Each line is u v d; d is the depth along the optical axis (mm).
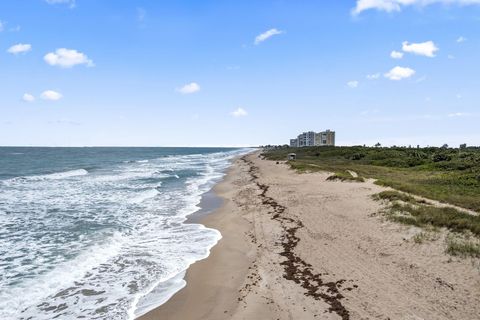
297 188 28953
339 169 43062
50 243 15820
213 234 17219
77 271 12594
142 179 41250
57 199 27016
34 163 68688
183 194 29750
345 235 15258
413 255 12383
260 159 81375
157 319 9305
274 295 10242
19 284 11500
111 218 20688
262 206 22734
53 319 9344
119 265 13156
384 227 15523
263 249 14406
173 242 15961
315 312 9180
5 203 25125
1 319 9281
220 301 10164
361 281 10859
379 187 25750
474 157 42969
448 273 10859
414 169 44062
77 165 65312
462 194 23109
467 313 8867
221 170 54938
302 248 14125
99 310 9828
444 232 13852
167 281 11719
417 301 9531
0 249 14953
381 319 8742
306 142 166625
